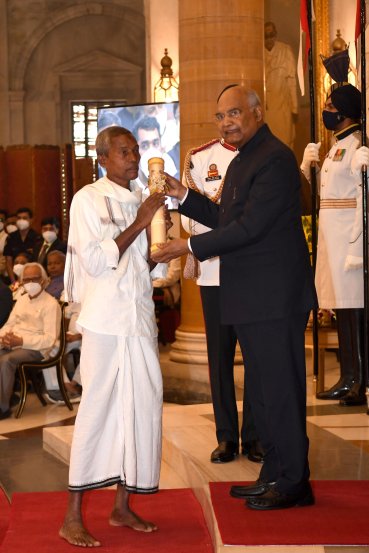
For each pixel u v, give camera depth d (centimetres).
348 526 441
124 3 2316
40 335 925
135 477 478
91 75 2338
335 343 951
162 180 492
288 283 468
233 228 460
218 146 598
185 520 524
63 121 2342
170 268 1235
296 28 1199
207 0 888
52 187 1783
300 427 469
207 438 642
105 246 471
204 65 894
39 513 551
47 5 2306
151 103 1364
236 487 494
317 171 787
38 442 790
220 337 577
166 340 1270
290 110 1200
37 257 1334
